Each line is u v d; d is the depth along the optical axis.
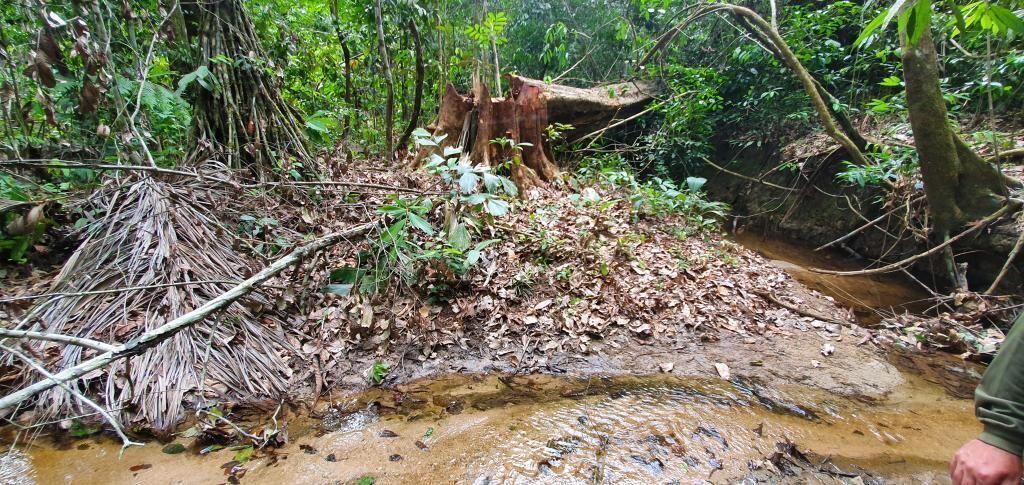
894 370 2.78
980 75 4.76
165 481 1.74
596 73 10.02
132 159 3.07
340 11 6.08
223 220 3.13
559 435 2.09
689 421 2.22
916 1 1.19
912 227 4.23
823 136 5.85
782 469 1.93
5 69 2.96
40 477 1.72
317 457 1.91
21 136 3.12
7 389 2.04
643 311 3.16
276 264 2.32
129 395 2.06
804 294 3.83
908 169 4.30
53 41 2.56
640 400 2.38
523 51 9.26
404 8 5.20
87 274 2.50
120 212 2.79
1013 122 4.72
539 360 2.67
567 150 6.66
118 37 3.47
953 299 3.60
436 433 2.08
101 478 1.74
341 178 4.03
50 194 2.99
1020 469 1.02
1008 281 3.59
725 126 7.51
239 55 3.74
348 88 6.25
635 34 8.31
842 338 3.12
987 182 3.76
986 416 1.06
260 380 2.32
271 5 4.91
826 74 5.98
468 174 3.03
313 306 2.80
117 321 2.32
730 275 3.88
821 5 6.63
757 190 6.47
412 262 3.00
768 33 5.80
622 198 5.06
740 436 2.13
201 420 2.03
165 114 3.34
